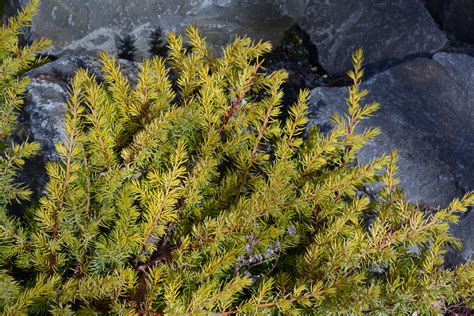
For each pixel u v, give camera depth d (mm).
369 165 1284
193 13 1544
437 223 1251
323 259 1245
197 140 1295
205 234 1213
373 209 1316
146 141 1238
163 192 1209
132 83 1436
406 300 1210
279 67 1629
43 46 1355
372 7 1690
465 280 1221
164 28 1536
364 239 1245
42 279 1158
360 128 1476
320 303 1188
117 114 1304
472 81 1577
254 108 1295
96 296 1177
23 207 1291
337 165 1356
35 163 1300
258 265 1284
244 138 1277
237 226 1211
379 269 1305
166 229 1275
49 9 1493
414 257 1281
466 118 1533
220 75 1306
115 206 1250
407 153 1463
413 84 1557
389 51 1674
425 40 1692
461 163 1474
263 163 1290
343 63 1655
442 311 1266
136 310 1186
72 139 1209
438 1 1725
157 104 1274
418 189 1440
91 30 1512
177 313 1146
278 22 1604
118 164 1251
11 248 1206
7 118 1273
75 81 1216
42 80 1358
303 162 1292
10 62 1295
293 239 1249
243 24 1580
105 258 1208
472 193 1249
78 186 1219
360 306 1182
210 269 1199
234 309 1225
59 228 1213
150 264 1242
